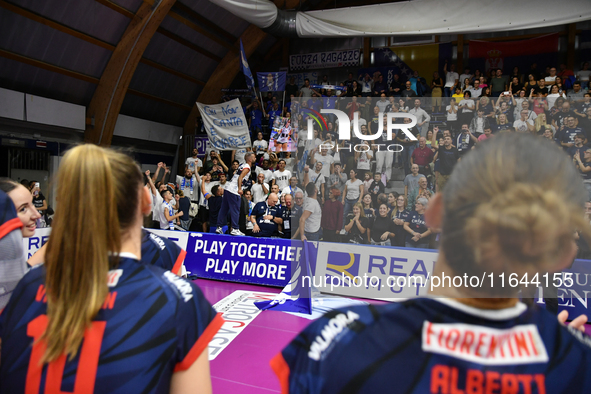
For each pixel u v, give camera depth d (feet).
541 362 1.47
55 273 2.19
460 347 1.45
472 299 1.49
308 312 10.64
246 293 13.60
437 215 1.60
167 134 38.83
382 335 1.51
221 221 18.13
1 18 23.79
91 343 2.09
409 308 1.55
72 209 2.20
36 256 5.31
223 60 38.42
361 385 1.43
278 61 42.50
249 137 31.58
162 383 2.12
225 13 33.65
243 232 17.88
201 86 39.42
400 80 37.09
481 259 1.37
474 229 1.36
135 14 28.17
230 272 15.37
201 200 24.80
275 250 14.88
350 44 38.93
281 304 11.60
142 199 2.62
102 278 2.19
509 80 29.68
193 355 2.26
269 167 25.00
